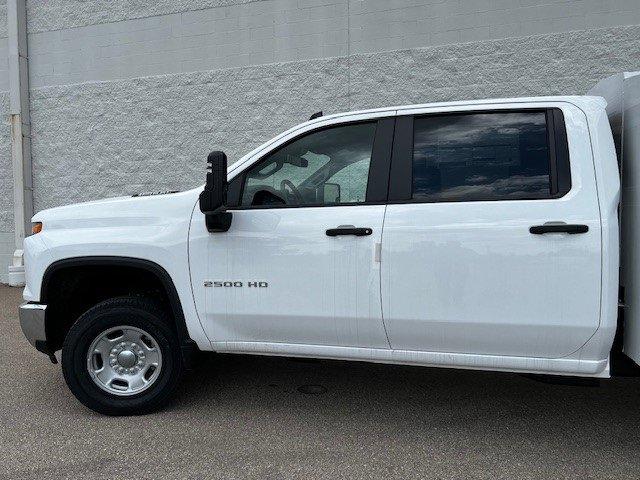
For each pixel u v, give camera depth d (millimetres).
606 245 2717
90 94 8562
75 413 3613
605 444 3148
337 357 3250
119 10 8336
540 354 2900
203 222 3355
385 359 3164
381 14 7141
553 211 2816
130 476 2775
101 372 3562
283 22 7562
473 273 2912
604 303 2730
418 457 2982
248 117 7805
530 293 2830
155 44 8180
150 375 3635
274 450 3066
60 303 3713
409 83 7082
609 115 3184
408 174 3127
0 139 9172
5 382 4254
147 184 8359
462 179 3057
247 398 3893
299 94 7551
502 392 4027
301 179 3352
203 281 3354
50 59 8758
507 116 3045
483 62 6785
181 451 3051
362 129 3305
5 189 9211
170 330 3504
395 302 3037
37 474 2795
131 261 3436
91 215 3584
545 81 6594
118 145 8469
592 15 6395
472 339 2969
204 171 8070
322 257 3148
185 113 8094
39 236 3639
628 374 2934
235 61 7809
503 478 2748
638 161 2719
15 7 8688
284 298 3221
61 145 8789
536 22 6582
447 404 3789
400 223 3035
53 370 4555
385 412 3639
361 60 7254
